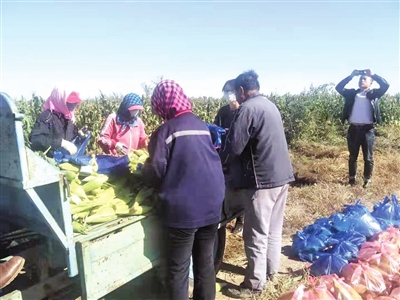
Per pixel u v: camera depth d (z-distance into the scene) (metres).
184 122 3.00
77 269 2.50
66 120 4.25
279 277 4.21
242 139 3.49
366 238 4.95
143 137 5.24
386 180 8.50
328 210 6.59
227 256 4.85
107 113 12.47
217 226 3.29
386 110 15.37
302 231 5.33
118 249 2.72
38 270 2.82
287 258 4.91
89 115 11.60
